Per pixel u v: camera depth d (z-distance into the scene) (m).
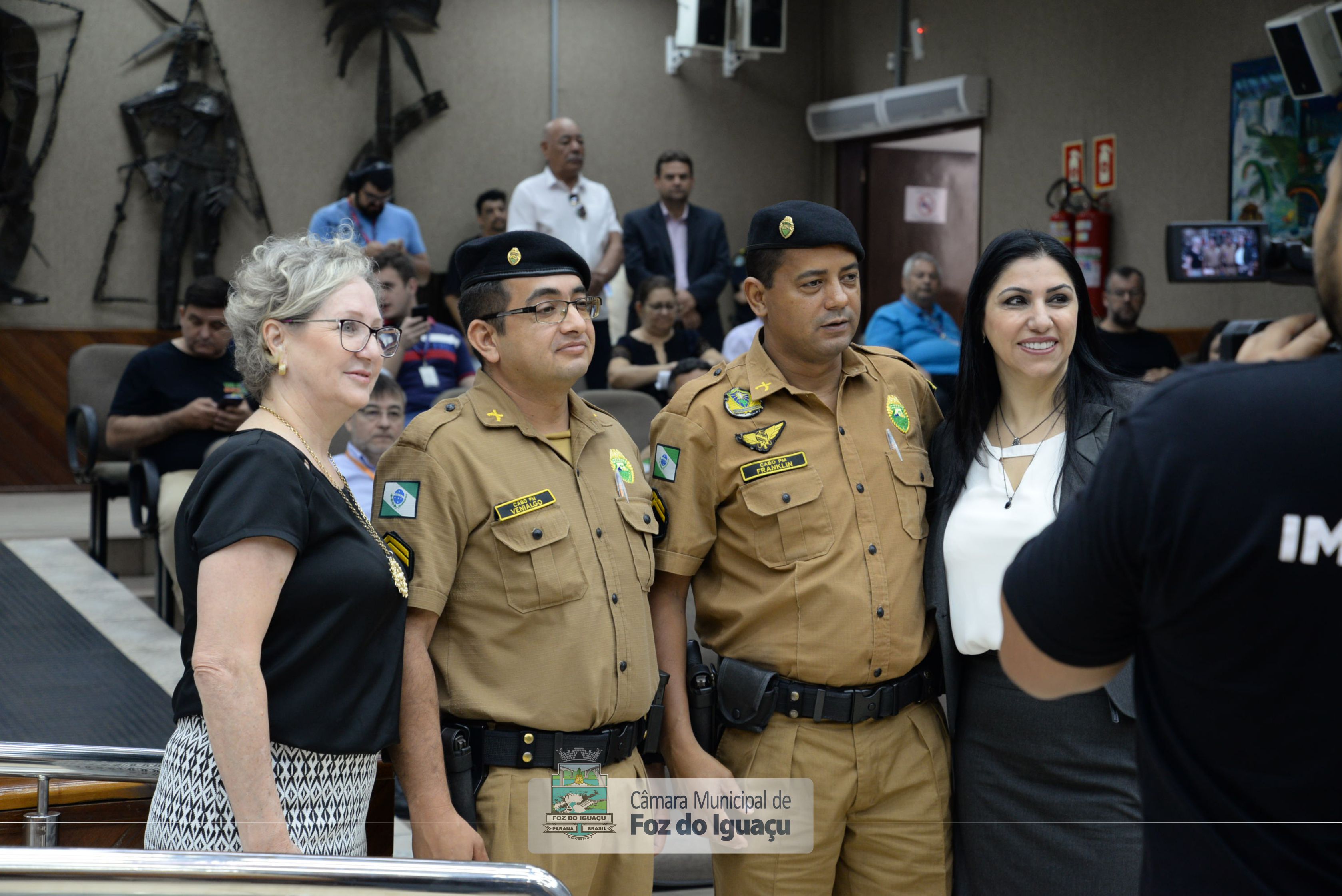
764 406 1.90
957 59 7.57
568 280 1.72
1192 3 6.00
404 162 7.52
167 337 6.96
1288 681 0.85
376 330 1.53
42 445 6.72
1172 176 6.16
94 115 6.78
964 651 1.78
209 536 1.36
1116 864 1.67
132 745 2.82
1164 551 0.88
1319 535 0.83
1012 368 1.80
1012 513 1.75
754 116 8.43
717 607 1.89
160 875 1.19
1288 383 0.88
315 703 1.41
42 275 6.73
